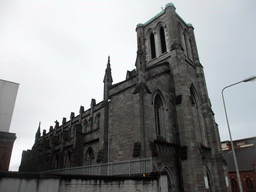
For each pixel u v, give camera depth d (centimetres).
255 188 6300
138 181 1662
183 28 4709
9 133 2044
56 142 5650
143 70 2995
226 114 2475
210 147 3731
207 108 4025
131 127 2827
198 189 2675
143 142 2519
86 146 4094
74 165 3959
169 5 4362
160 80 3362
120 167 2419
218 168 3541
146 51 4662
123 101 3142
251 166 6638
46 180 1048
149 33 4825
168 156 2830
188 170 2825
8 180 898
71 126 6122
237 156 7475
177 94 3447
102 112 3538
